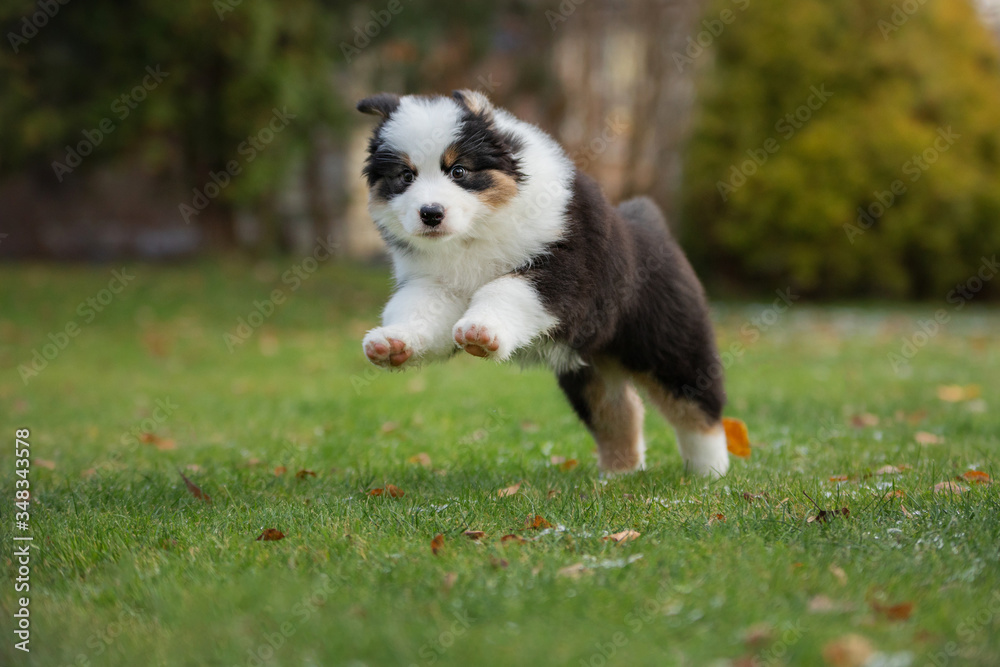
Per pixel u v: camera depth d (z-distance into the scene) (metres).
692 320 5.03
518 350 4.57
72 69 16.41
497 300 4.18
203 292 16.38
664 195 19.66
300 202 21.59
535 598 3.09
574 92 20.36
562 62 20.72
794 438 6.56
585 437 6.73
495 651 2.76
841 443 6.30
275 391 9.86
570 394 5.37
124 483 5.29
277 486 5.11
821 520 3.87
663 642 2.80
